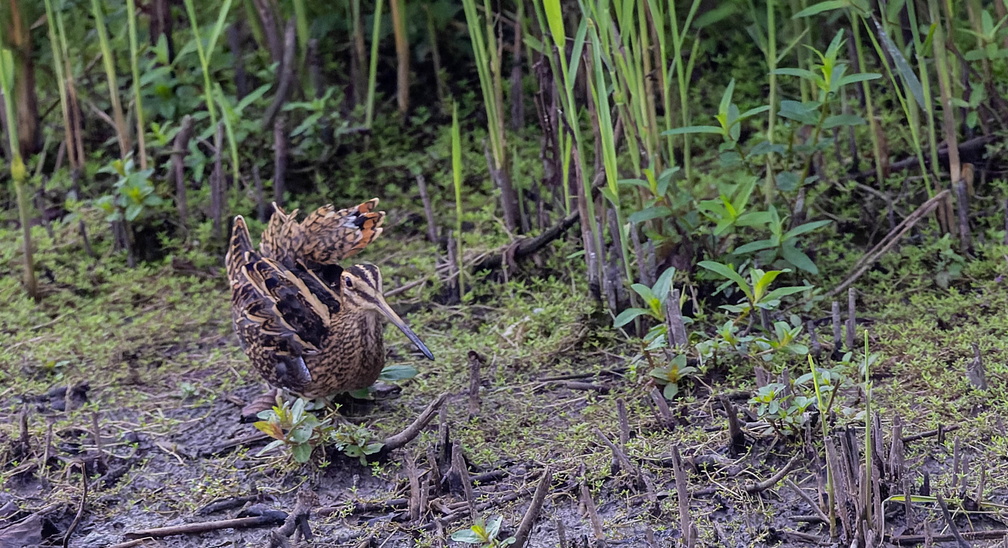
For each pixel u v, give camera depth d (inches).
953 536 286.8
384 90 596.4
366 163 542.3
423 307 442.9
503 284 449.1
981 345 372.2
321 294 383.2
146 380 405.4
